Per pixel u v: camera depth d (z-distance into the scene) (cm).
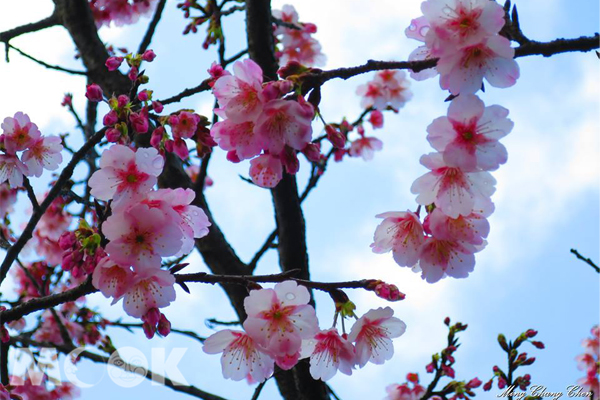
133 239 72
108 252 71
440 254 73
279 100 70
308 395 89
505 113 70
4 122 86
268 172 72
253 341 74
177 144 76
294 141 71
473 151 70
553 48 72
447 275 73
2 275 84
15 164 86
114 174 73
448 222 72
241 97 71
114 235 72
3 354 89
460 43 70
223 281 74
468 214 72
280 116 71
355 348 74
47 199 84
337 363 74
